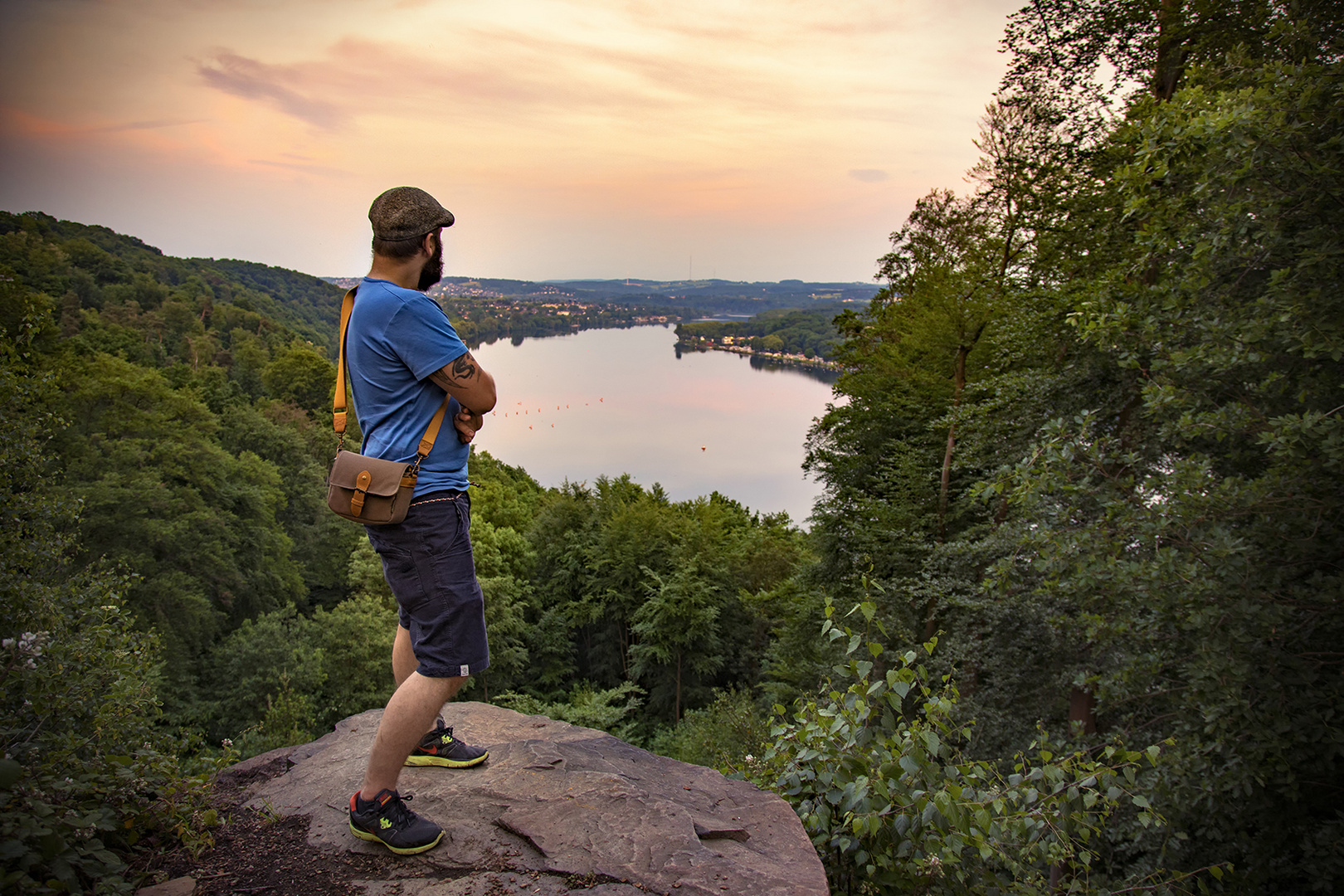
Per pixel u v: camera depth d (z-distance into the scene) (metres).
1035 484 6.60
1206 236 5.83
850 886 2.62
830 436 22.05
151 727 4.61
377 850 2.07
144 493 26.53
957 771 2.57
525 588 34.28
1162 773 5.37
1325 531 5.21
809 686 18.88
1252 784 5.27
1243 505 5.27
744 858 2.14
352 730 3.03
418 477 1.98
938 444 18.61
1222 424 5.48
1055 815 2.68
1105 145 12.97
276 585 34.81
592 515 37.56
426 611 2.03
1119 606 6.39
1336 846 5.10
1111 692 6.42
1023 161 15.65
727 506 48.75
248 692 24.28
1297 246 5.34
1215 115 5.24
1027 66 14.37
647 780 2.64
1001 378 12.34
